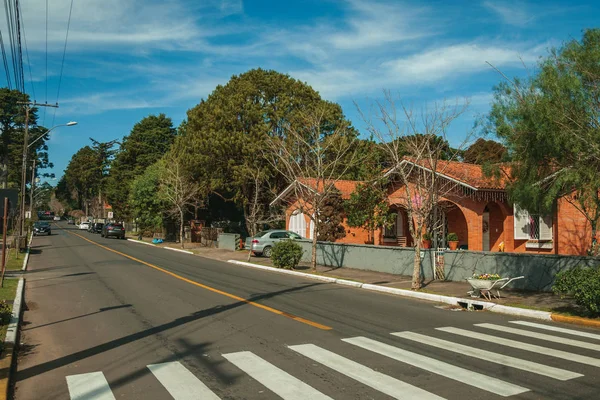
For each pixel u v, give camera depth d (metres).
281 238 29.16
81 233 68.50
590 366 6.93
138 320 10.30
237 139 36.22
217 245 38.91
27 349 8.05
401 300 13.70
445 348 7.95
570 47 11.05
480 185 19.69
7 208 14.79
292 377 6.39
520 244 21.70
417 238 15.30
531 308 11.68
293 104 36.75
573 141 10.39
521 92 11.58
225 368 6.82
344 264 22.58
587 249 19.08
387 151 18.20
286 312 11.23
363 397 5.64
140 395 5.76
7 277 17.64
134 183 52.31
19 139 75.19
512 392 5.81
